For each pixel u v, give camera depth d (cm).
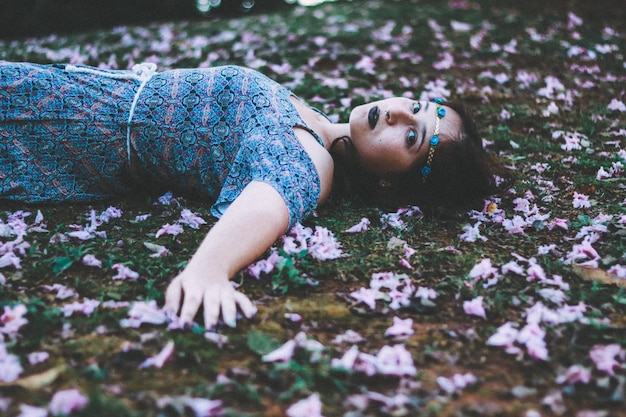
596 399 170
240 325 199
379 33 655
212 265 207
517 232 279
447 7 800
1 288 207
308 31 664
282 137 260
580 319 204
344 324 205
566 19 730
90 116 275
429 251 256
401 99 288
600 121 454
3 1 812
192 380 172
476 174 292
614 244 264
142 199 296
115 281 221
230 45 626
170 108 277
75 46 658
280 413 162
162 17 962
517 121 462
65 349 181
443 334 200
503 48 625
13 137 271
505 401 170
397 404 165
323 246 246
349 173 302
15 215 264
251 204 230
